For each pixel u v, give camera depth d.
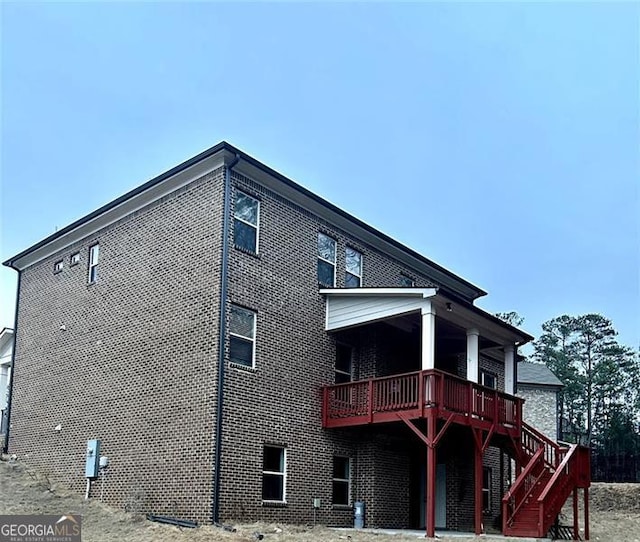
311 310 18.86
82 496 18.34
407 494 20.31
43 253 23.03
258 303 17.31
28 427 21.84
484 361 25.34
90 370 19.72
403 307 17.69
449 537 15.98
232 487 15.67
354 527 18.48
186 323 17.03
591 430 66.19
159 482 16.55
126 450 17.69
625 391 66.00
